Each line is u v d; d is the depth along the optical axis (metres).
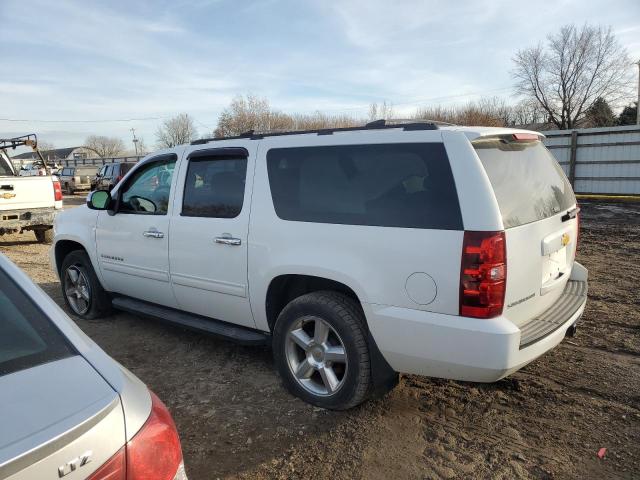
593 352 4.36
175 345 4.75
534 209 3.23
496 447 3.06
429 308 2.92
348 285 3.21
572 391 3.70
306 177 3.53
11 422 1.27
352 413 3.46
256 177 3.78
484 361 2.78
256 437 3.21
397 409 3.50
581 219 12.75
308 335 3.59
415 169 3.06
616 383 3.79
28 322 1.73
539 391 3.71
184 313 4.53
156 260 4.50
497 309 2.80
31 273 7.95
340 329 3.29
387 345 3.10
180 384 3.95
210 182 4.11
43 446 1.20
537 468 2.87
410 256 2.97
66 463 1.24
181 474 1.59
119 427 1.39
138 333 5.07
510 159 3.24
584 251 8.77
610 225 11.62
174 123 73.38
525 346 2.87
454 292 2.83
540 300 3.31
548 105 47.88
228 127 54.06
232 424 3.36
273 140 3.77
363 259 3.16
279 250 3.56
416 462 2.94
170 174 4.48
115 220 4.91
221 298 4.03
